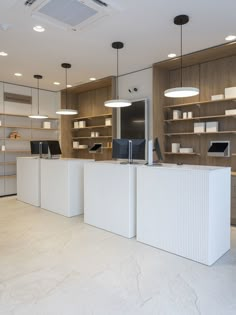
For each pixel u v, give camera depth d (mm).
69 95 7891
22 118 7227
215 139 4992
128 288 2352
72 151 7922
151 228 3336
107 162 4141
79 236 3715
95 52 4695
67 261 2906
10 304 2109
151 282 2457
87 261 2906
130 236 3643
